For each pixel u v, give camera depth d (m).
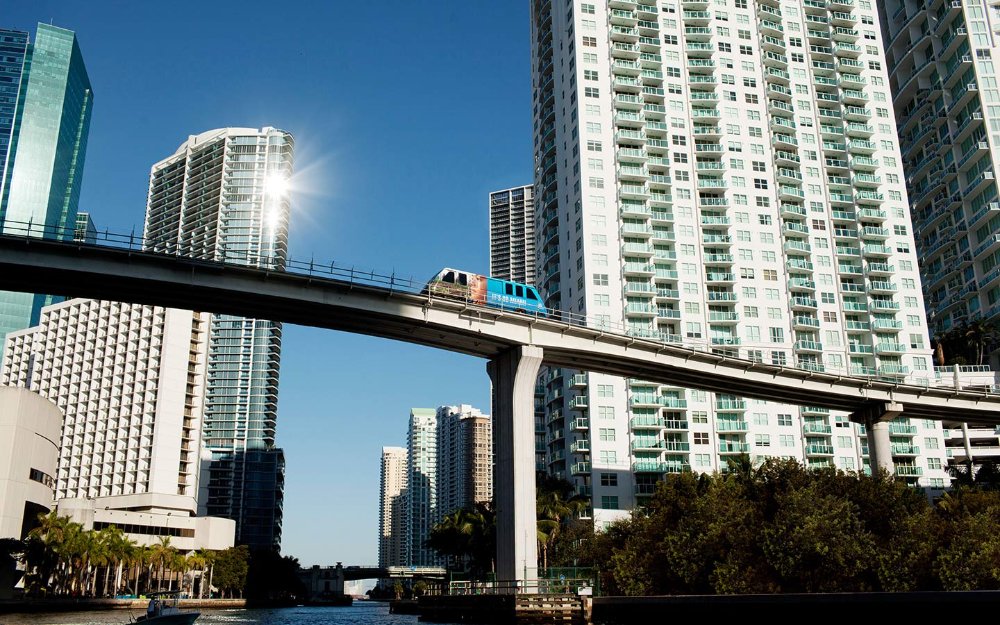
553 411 126.56
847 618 43.41
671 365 80.19
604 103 129.12
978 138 145.38
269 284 64.69
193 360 182.00
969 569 52.12
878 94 143.50
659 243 125.25
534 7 156.12
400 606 132.75
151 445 170.50
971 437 137.25
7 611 92.62
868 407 93.44
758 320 124.75
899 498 63.09
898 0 168.12
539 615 61.78
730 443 117.38
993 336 140.00
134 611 104.50
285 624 80.44
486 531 104.19
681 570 61.62
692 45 136.75
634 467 112.38
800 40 143.88
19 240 58.62
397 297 68.12
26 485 102.81
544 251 137.25
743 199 130.12
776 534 57.25
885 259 134.62
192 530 159.88
